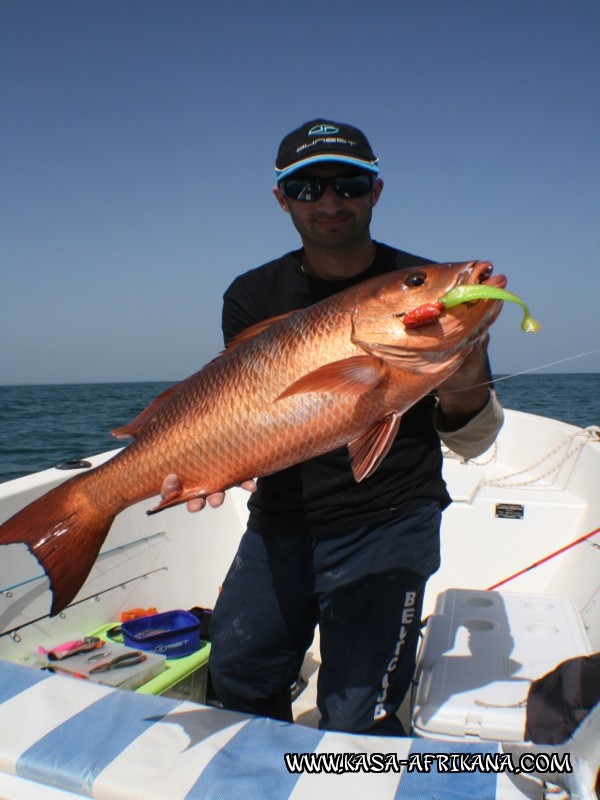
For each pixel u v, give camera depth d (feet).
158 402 3.54
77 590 3.39
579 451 7.36
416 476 4.00
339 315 3.19
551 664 4.14
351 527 3.93
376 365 3.10
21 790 2.58
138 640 5.29
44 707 2.93
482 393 3.63
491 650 4.30
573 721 2.58
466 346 3.09
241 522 7.67
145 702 2.98
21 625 5.06
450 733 3.65
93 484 3.43
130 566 6.03
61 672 4.87
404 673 4.00
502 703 3.72
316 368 3.18
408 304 3.08
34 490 5.46
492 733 3.61
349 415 3.17
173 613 5.69
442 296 2.99
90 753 2.63
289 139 3.92
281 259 4.47
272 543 4.14
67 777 2.54
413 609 3.96
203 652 5.40
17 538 3.36
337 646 3.98
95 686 3.11
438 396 3.69
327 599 4.01
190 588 6.64
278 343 3.25
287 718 4.46
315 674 5.94
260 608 4.14
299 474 4.00
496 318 3.12
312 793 2.41
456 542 6.98
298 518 4.02
